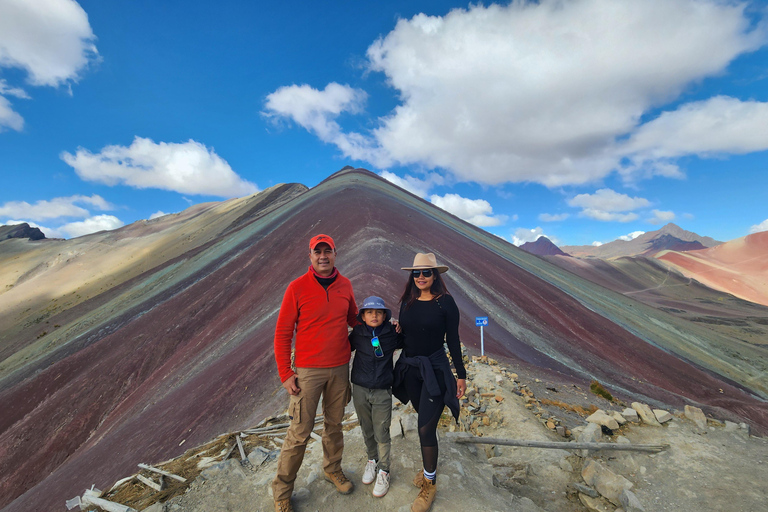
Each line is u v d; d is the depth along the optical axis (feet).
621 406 31.50
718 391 102.53
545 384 31.76
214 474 11.06
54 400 99.66
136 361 107.86
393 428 13.21
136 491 11.19
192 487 10.43
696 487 11.73
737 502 10.71
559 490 12.68
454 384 9.68
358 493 9.81
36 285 330.95
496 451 15.83
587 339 116.47
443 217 265.95
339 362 9.37
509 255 220.43
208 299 137.90
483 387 22.65
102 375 104.94
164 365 100.99
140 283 203.31
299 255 144.15
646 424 16.79
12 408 104.94
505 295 128.16
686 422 16.99
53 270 362.33
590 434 15.23
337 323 9.34
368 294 65.16
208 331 111.45
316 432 15.37
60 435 86.48
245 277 146.92
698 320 336.08
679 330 187.42
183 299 145.69
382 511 9.10
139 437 55.47
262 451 12.77
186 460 13.41
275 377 48.70
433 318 9.66
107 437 67.21
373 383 9.53
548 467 14.02
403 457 11.41
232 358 68.39
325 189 255.29
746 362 159.84
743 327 311.27
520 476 13.46
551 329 112.78
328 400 9.61
